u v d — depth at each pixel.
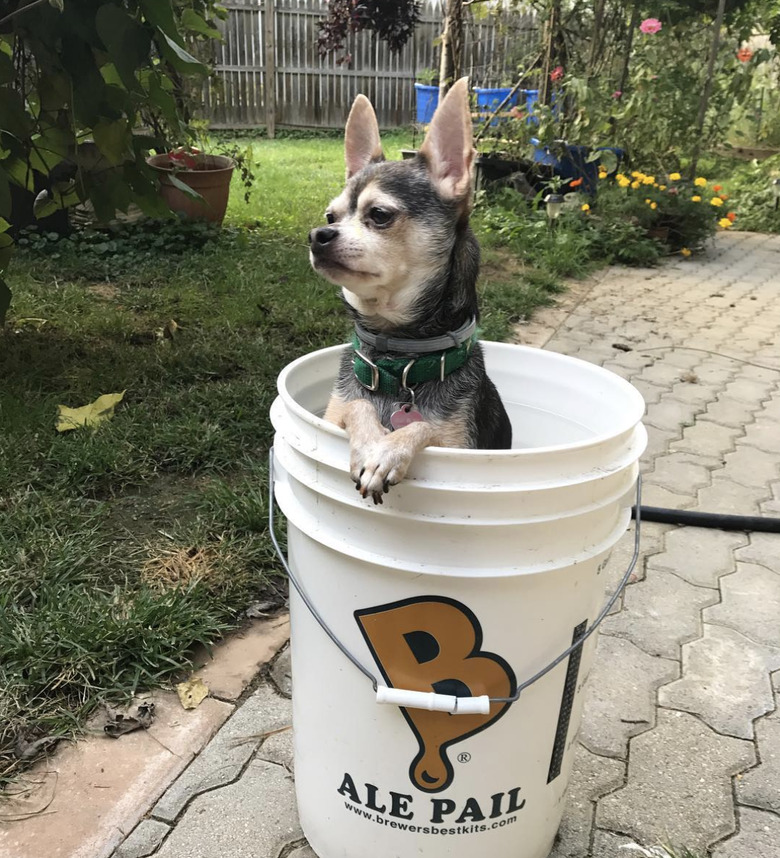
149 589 2.64
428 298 2.14
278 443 1.62
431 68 15.58
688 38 8.87
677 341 5.48
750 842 1.91
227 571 2.75
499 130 8.70
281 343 4.74
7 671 2.24
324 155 12.34
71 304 5.12
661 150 8.67
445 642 1.45
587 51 9.49
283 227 7.37
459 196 2.15
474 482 1.31
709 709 2.33
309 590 1.57
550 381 2.22
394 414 1.92
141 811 1.92
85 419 3.68
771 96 12.26
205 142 7.67
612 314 6.03
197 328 4.90
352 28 11.41
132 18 3.31
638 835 1.92
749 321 5.99
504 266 6.77
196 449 3.49
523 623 1.45
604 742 2.20
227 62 14.62
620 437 1.45
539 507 1.33
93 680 2.26
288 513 1.55
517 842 1.72
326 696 1.62
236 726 2.19
